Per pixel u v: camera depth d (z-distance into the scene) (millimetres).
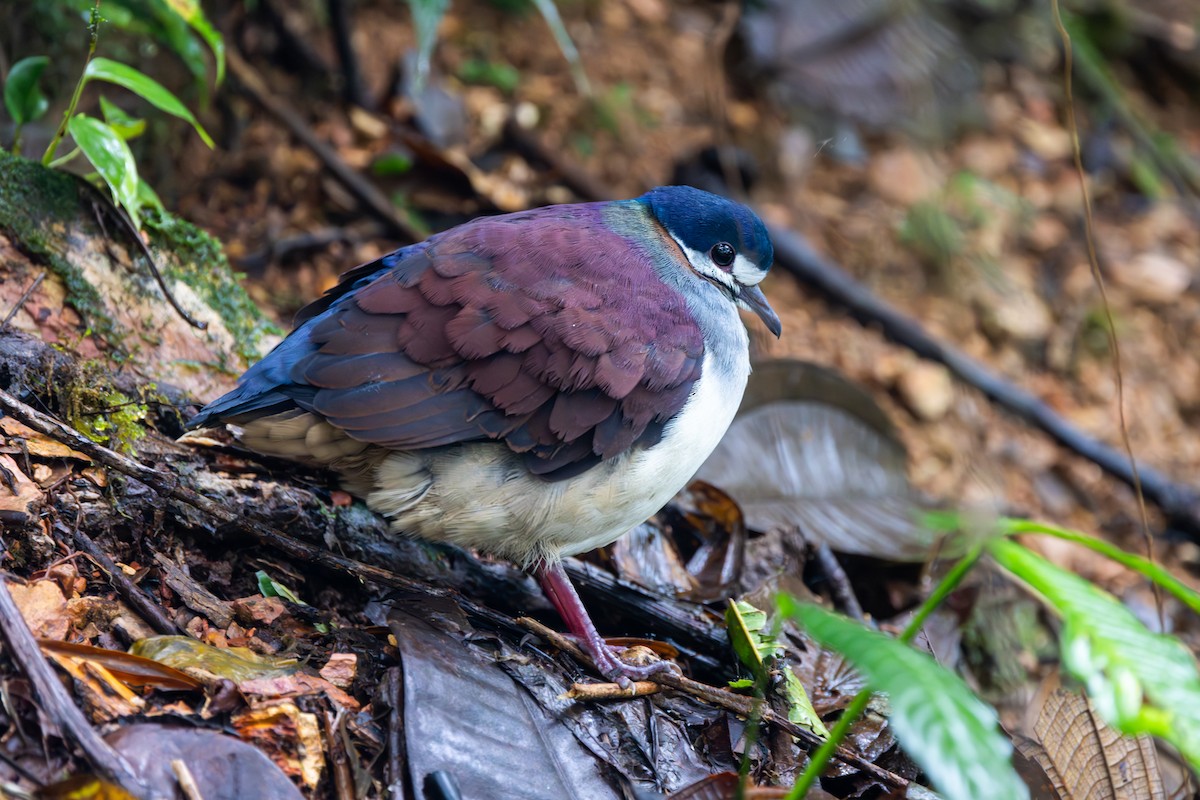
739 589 9078
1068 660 4766
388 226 12734
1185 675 4711
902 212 16391
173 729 5918
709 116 16250
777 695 7508
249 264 11766
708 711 7520
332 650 7156
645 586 8852
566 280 7602
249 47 13375
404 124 13906
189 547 7574
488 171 14172
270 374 7391
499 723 6797
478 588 8430
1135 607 12305
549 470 7402
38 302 8320
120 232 8898
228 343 9312
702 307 8102
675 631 8359
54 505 7105
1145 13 19984
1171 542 13680
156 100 8602
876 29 17047
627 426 7469
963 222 16703
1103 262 17000
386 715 6723
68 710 5504
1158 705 4633
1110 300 16516
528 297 7438
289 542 7516
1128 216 17906
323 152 12680
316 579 7816
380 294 7430
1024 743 7777
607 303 7590
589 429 7402
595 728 7109
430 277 7457
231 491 7938
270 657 6914
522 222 7945
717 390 7871
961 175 17172
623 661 7742
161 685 6266
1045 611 10391
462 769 6445
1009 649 10141
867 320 14766
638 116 15852
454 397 7297
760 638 7848
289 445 7641
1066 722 7844
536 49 16016
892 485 10680
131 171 8367
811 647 8414
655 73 16516
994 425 14320
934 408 14086
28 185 8484
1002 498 13445
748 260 8734
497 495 7473
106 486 7402
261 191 12445
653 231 8578
